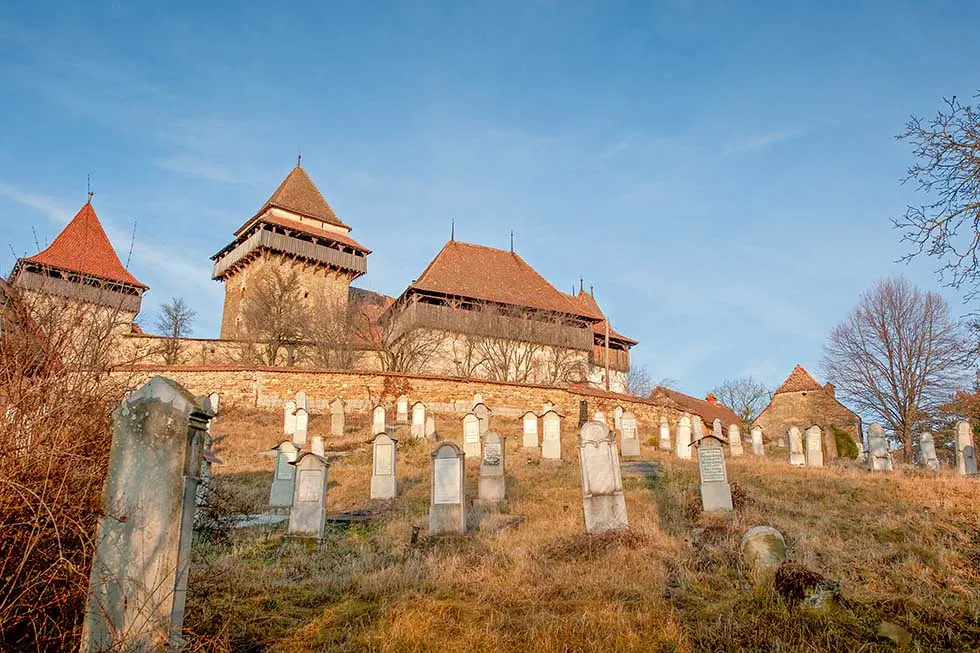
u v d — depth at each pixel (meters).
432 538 9.62
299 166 51.69
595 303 53.62
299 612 6.28
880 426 18.64
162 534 4.66
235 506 9.95
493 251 47.69
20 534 4.21
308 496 10.08
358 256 48.97
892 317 33.00
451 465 10.34
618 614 5.98
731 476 13.74
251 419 25.77
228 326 48.38
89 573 4.64
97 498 4.78
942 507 10.50
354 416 27.73
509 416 30.59
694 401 46.72
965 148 10.41
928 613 5.97
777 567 6.71
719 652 5.32
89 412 5.11
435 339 39.53
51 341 5.25
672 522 10.02
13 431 4.51
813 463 18.20
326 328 38.69
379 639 5.56
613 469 9.77
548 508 11.59
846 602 6.14
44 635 4.36
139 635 4.41
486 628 5.79
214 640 4.88
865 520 9.75
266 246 44.25
